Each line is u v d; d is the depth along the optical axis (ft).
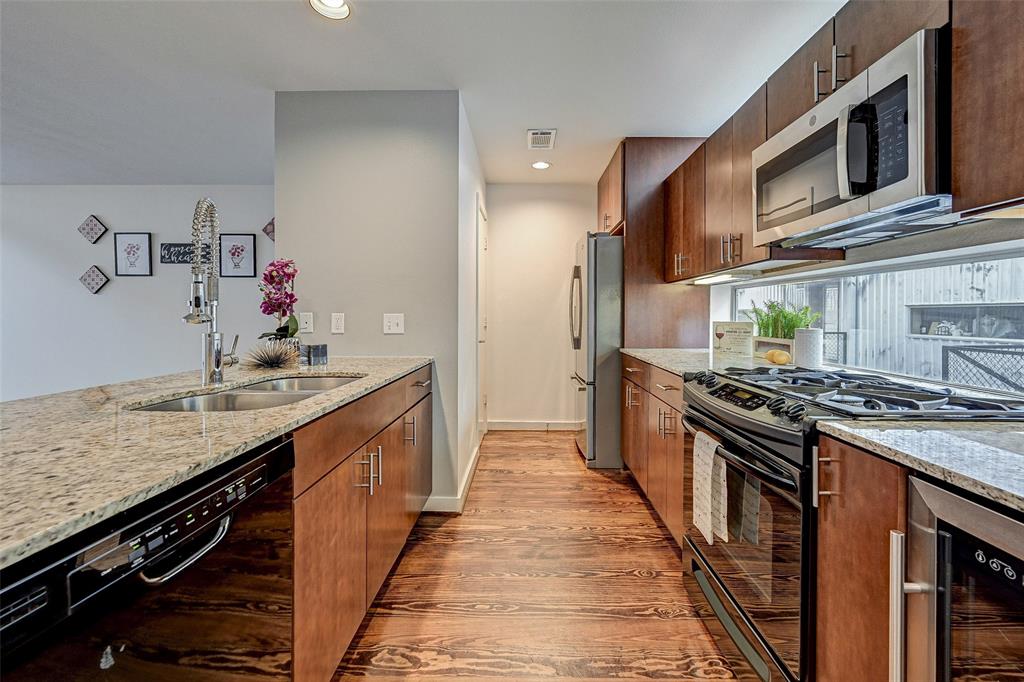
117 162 12.39
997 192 3.02
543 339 14.87
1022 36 2.83
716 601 5.12
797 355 6.80
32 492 2.03
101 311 14.64
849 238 5.31
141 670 2.15
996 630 2.13
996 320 4.67
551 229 14.74
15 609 1.62
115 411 3.80
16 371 14.60
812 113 4.76
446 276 8.63
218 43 6.98
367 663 4.89
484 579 6.47
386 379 5.62
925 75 3.44
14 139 10.75
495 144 11.20
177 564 2.36
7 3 6.02
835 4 6.13
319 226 8.63
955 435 3.05
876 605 2.92
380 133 8.56
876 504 2.92
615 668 4.84
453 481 8.74
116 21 6.43
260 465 3.05
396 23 6.54
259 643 3.07
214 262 5.36
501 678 4.70
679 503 6.81
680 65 7.60
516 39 6.93
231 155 11.81
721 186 7.61
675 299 10.78
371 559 5.21
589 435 11.19
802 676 3.64
